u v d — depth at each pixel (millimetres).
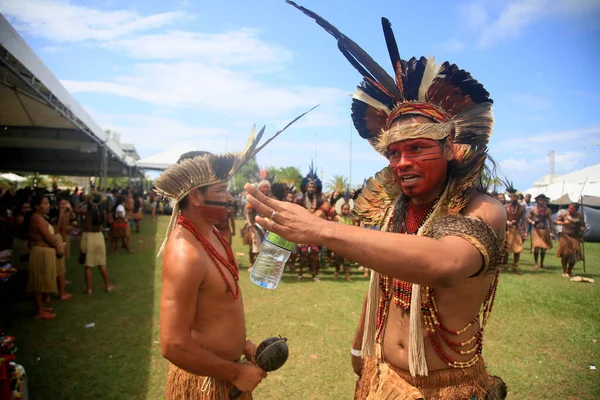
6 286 6469
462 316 1586
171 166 1991
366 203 2049
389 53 1697
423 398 1520
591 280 8414
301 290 7531
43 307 6152
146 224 20219
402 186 1587
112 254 11141
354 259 1166
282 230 1194
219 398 1927
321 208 8984
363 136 1996
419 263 1126
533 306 6406
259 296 7031
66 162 22062
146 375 3998
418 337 1563
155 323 5480
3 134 13023
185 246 1852
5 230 8031
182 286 1783
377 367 1747
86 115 10336
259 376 1944
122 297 6766
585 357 4477
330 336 5082
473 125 1620
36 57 6113
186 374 1983
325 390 3742
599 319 5773
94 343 4781
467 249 1193
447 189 1588
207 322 1928
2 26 4945
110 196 14648
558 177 24812
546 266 10586
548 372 4121
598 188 20703
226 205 2039
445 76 1574
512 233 9438
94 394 3633
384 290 1797
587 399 3598
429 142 1512
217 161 1985
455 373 1590
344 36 1729
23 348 4617
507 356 4512
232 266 2086
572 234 8891
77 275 8445
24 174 29391
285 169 22641
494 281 1675
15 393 2947
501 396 1699
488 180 1753
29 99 9180
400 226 1781
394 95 1718
